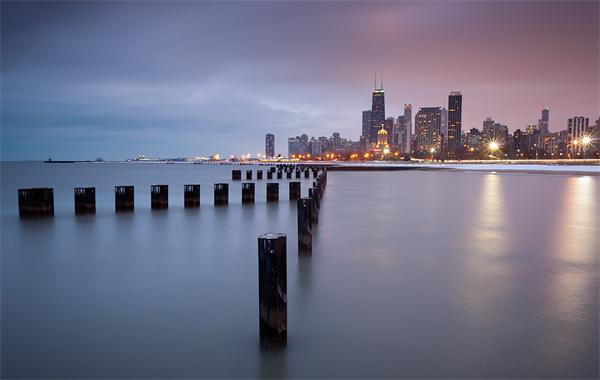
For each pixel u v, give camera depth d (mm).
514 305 6922
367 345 5547
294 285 8188
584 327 5992
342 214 19000
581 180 49031
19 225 16500
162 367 5086
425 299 7297
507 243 12203
